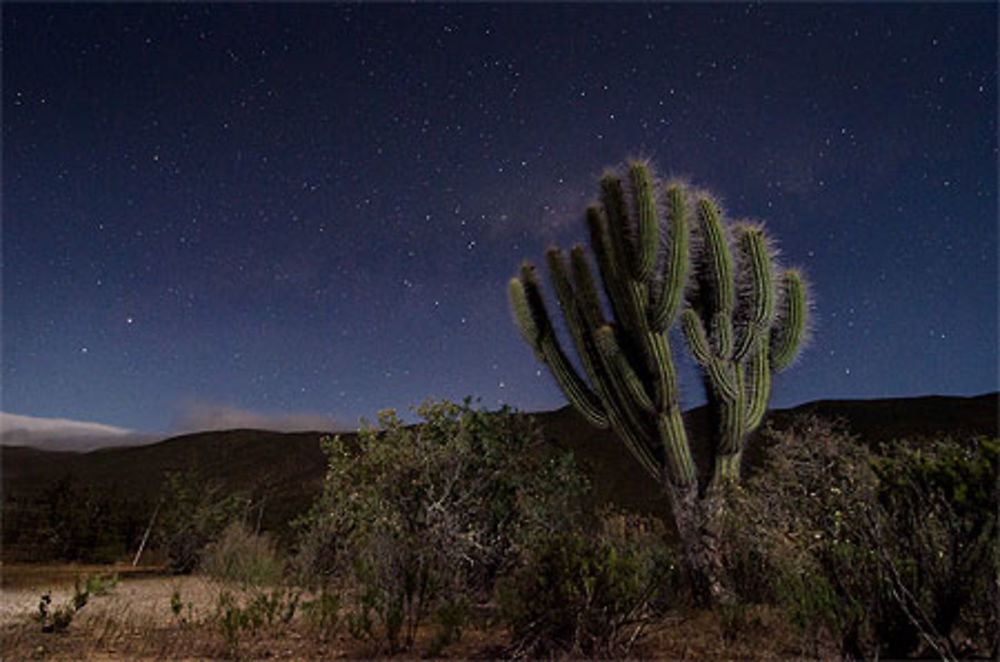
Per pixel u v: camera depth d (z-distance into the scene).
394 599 4.86
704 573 5.60
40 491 16.42
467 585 5.85
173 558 10.78
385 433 7.40
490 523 6.34
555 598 3.95
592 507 7.23
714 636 4.27
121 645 4.26
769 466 5.75
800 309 7.01
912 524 3.39
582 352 7.56
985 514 3.15
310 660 3.92
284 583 7.63
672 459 6.60
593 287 7.59
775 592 4.64
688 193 6.83
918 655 3.37
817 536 3.92
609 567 3.94
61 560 13.37
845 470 4.71
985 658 3.13
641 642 4.11
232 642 4.00
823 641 3.70
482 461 6.86
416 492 6.59
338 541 7.60
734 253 6.95
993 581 3.13
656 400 6.73
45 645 4.23
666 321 6.61
